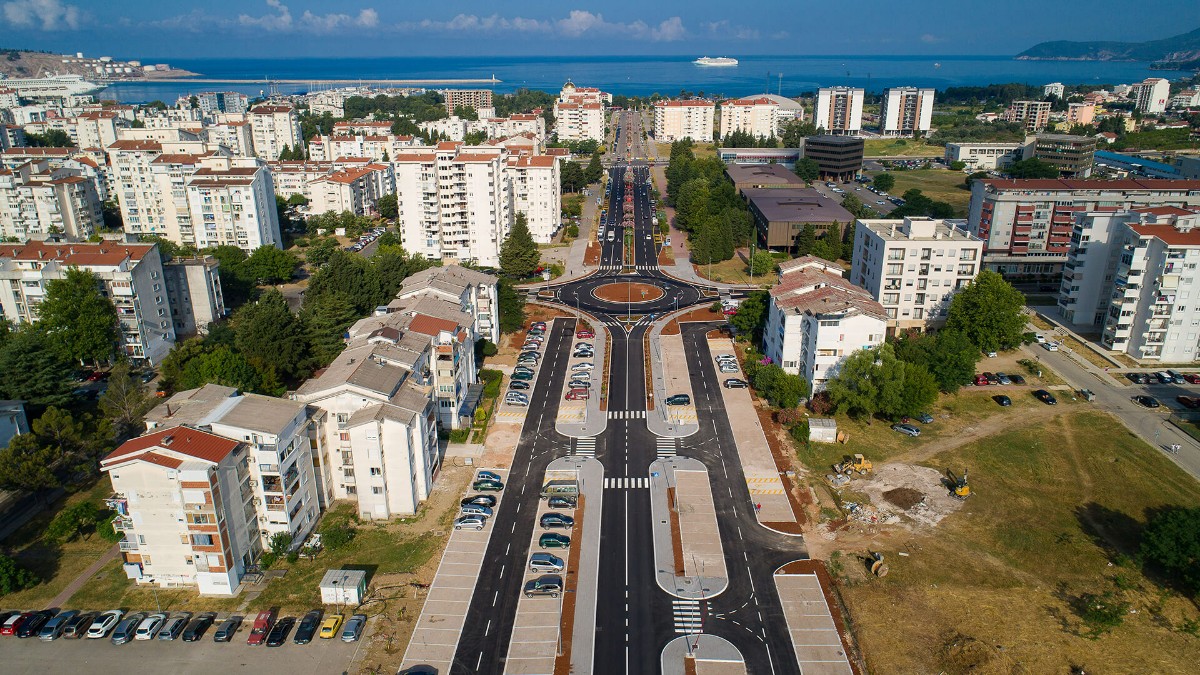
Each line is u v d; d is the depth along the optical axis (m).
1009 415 152.00
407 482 118.00
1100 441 141.25
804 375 158.88
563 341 190.50
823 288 164.00
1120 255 189.50
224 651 92.69
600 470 132.38
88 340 162.50
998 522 118.31
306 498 114.69
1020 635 95.44
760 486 127.56
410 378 128.75
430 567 107.81
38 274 169.62
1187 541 101.25
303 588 103.69
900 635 95.62
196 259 199.75
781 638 95.38
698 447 139.88
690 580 105.50
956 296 179.00
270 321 161.38
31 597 101.44
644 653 92.94
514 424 148.00
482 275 181.38
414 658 91.69
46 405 143.62
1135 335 177.00
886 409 143.38
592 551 111.38
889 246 186.88
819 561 109.31
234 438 104.31
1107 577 105.81
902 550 111.62
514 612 99.56
